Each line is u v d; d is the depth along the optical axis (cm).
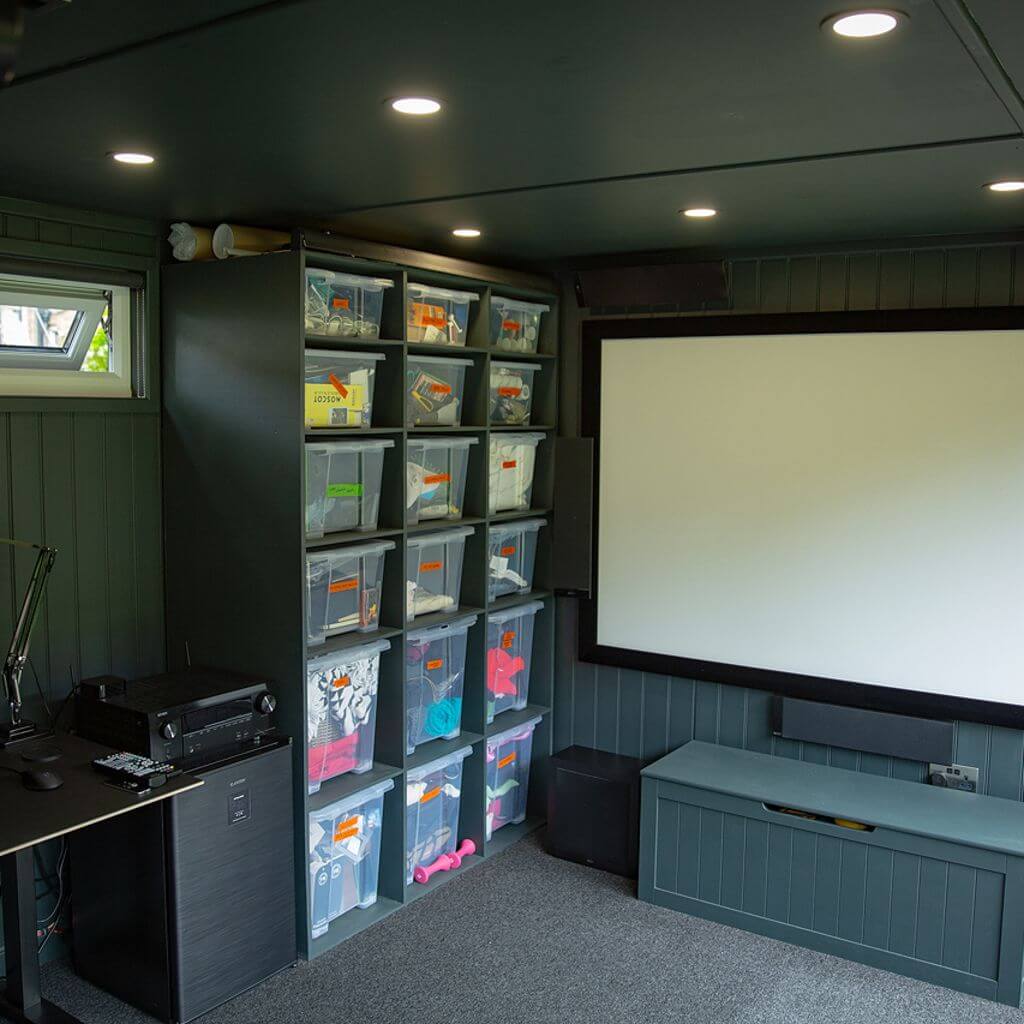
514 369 432
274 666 343
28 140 246
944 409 371
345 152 256
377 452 363
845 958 351
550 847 429
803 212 329
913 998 329
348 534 352
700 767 392
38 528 335
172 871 300
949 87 199
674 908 383
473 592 416
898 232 363
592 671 452
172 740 307
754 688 411
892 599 385
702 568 421
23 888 298
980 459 367
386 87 202
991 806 358
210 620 360
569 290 447
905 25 166
